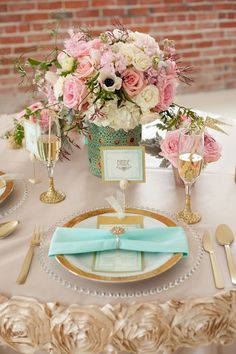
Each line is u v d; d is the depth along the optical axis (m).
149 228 1.03
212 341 0.89
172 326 0.85
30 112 1.21
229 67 4.38
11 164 1.41
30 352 0.89
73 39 1.20
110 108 1.14
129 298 0.87
